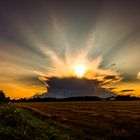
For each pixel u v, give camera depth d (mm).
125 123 32312
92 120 37438
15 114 30266
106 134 24031
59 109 75000
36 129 22531
